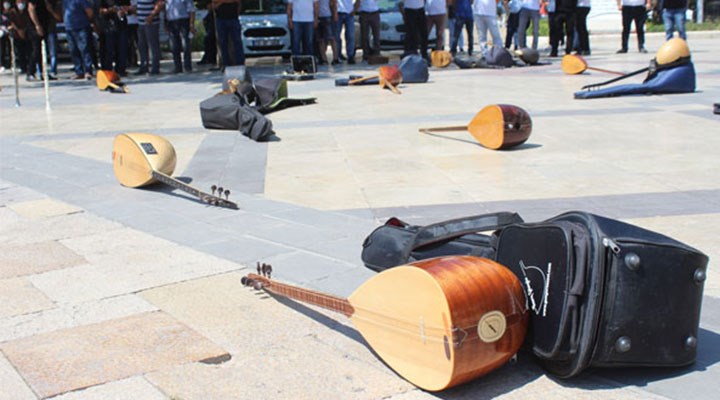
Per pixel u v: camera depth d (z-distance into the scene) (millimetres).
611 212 6148
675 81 12602
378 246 4824
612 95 12555
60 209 6609
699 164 7781
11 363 3709
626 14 21062
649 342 3340
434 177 7504
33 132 10914
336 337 3965
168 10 19703
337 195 6914
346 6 21156
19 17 18922
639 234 3346
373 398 3350
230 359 3740
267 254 5281
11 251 5465
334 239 5582
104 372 3602
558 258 3336
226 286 4695
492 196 6738
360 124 10664
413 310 3377
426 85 15156
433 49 23344
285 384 3479
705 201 6422
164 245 5547
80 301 4496
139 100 14352
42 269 5066
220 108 10398
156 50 19906
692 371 3539
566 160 8109
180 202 6770
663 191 6781
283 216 6242
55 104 14062
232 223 6070
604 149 8609
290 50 21906
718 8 35156
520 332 3424
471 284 3295
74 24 18297
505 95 13266
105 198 6969
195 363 3689
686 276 3369
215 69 20469
